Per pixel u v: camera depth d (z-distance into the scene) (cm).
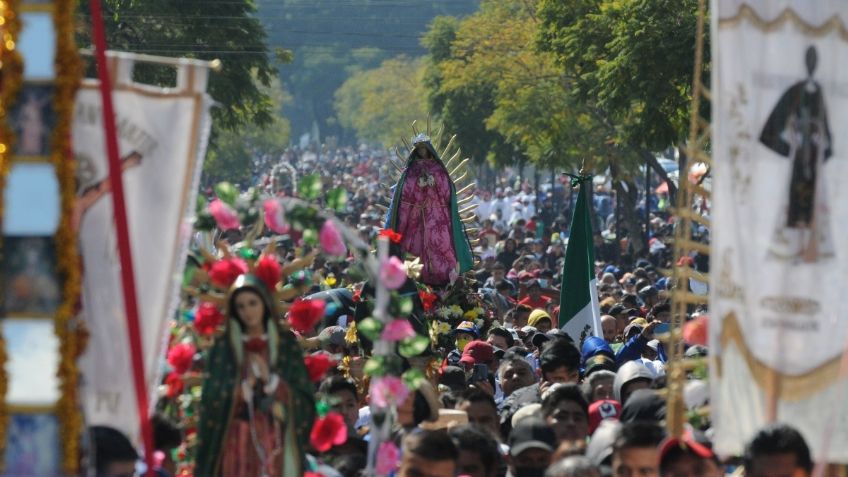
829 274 1591
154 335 1670
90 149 1648
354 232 1794
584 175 3956
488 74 11306
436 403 2173
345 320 3209
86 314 1639
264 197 1839
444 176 3431
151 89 1689
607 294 5525
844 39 1605
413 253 3409
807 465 1506
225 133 17112
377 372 1753
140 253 1672
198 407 1848
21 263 1499
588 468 1611
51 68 1506
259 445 1698
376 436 1745
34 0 1510
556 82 10019
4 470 1491
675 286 1681
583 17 8069
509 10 12638
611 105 6662
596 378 2467
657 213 12325
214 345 1722
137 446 1647
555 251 8969
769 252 1588
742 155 1591
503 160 13275
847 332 1586
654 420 1978
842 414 1588
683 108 6362
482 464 1912
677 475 1628
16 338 1497
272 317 1711
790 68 1596
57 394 1494
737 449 1577
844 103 1605
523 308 4425
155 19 8400
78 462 1512
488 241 9000
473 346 3127
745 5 1590
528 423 1944
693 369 1981
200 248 1884
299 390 1731
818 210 1594
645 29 6325
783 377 1583
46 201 1505
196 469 1719
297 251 1909
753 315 1582
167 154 1689
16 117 1505
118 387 1642
